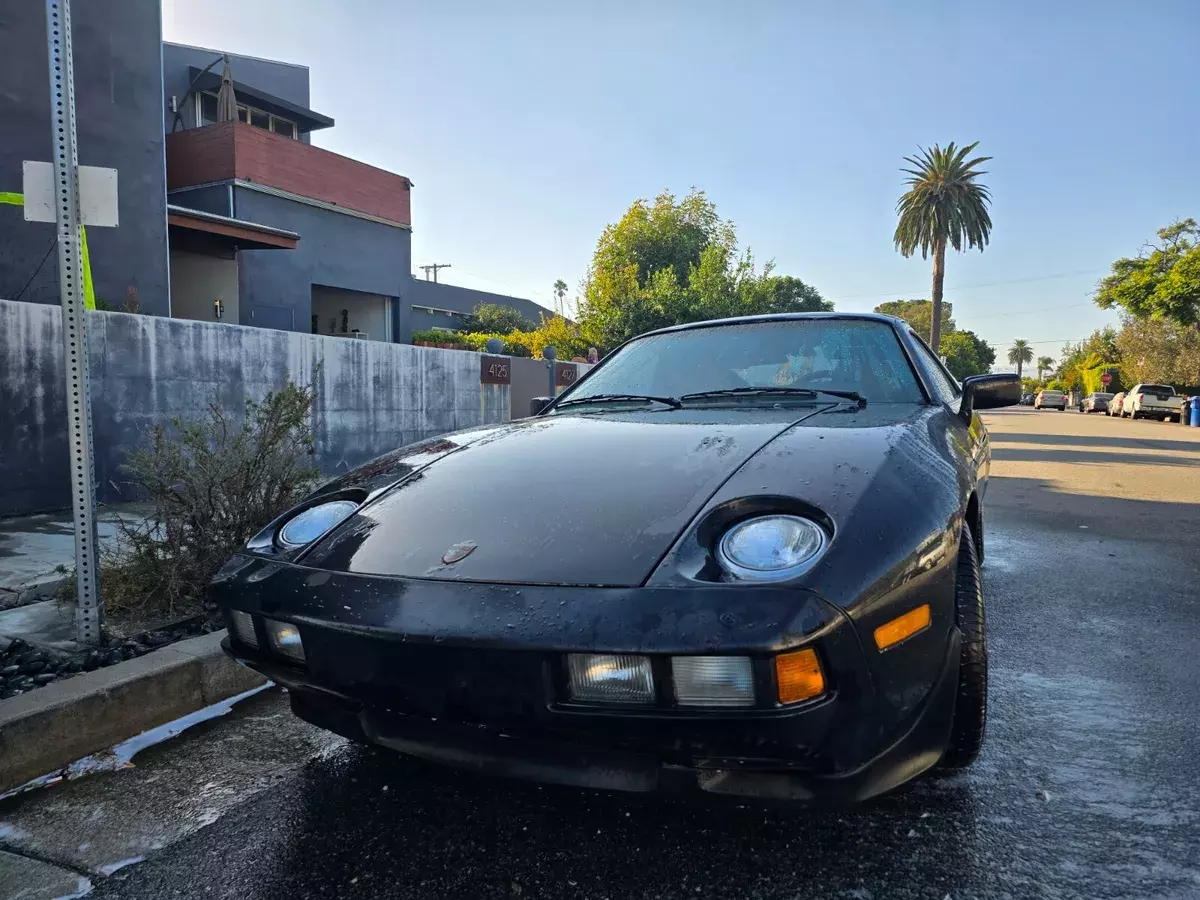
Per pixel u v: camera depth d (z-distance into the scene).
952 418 2.60
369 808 2.02
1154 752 2.27
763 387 2.62
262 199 13.15
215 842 1.89
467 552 1.63
